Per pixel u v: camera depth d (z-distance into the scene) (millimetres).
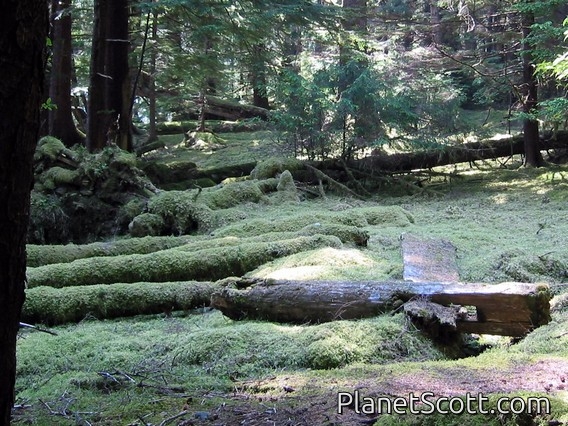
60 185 9602
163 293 5586
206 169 12070
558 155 12320
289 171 11023
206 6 11109
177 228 8883
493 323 4141
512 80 12266
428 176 12258
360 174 11797
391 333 4094
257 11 11609
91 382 3648
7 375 1924
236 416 2867
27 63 1783
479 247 6848
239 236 7629
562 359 3438
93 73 11211
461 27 14430
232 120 19438
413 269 5543
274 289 4746
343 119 11492
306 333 4059
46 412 3145
